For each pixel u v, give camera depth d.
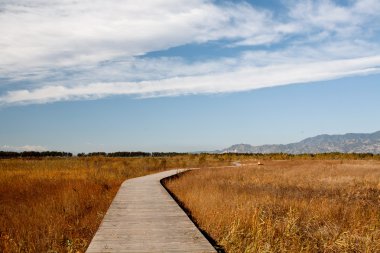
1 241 8.44
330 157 75.19
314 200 14.71
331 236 9.48
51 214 11.17
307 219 11.35
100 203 14.06
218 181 23.20
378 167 36.75
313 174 28.98
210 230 9.55
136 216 10.18
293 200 14.11
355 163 48.62
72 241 8.07
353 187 20.38
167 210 11.20
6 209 12.37
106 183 19.92
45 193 15.72
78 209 12.44
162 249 6.86
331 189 19.83
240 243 8.03
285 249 8.00
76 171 24.94
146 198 13.94
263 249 7.86
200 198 13.60
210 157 80.00
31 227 9.67
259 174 29.31
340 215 11.97
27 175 21.69
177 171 30.39
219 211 10.98
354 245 8.77
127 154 99.81
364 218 11.32
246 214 10.62
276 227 9.72
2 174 22.09
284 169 35.81
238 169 36.28
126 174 27.23
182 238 7.68
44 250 8.01
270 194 16.91
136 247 6.98
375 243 8.80
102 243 7.26
